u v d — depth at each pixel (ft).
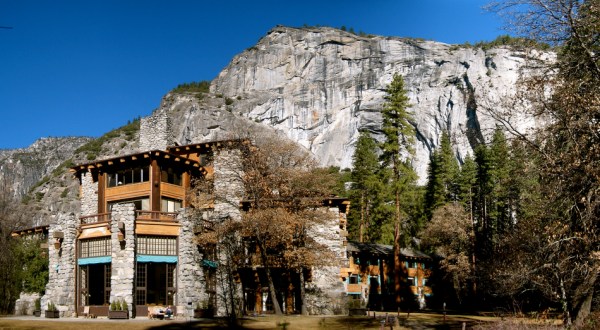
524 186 79.20
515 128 74.28
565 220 67.31
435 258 219.61
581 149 63.57
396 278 170.19
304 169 137.49
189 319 112.27
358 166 239.09
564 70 65.67
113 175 137.59
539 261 74.84
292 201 128.16
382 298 187.21
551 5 64.03
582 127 63.82
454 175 253.24
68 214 124.47
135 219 116.98
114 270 114.42
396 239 173.17
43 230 155.02
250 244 136.36
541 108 68.85
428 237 212.43
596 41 63.93
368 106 556.10
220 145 141.18
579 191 63.72
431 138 497.87
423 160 490.49
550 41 65.72
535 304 119.03
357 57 611.06
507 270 89.30
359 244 192.75
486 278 144.77
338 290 138.21
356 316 123.24
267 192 128.98
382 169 185.37
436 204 240.94
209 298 125.18
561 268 68.54
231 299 132.57
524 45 68.03
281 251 130.11
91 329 90.53
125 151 596.70
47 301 123.95
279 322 107.24
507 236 107.55
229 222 124.26
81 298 121.80
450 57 522.06
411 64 554.05
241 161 131.03
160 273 125.70
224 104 647.97
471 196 227.40
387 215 193.36
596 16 62.08
